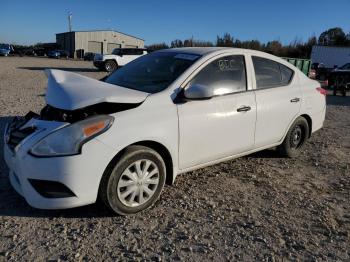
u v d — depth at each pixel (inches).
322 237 142.7
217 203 165.2
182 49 195.6
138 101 150.2
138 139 145.8
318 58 1525.6
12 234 132.9
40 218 144.5
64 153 133.8
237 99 183.5
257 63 200.5
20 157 137.5
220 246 133.1
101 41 3029.0
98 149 136.7
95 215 148.6
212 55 180.7
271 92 203.8
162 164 155.2
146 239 134.6
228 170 206.5
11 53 2449.6
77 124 136.8
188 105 163.3
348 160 239.3
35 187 137.1
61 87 151.8
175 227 143.4
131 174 146.7
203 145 170.9
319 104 238.5
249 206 164.4
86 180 136.3
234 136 184.1
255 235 141.3
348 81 706.2
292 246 135.7
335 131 326.6
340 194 184.1
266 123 200.5
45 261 119.6
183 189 177.6
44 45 3265.3
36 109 354.9
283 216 157.2
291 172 210.4
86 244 129.6
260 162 223.0
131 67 195.8
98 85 156.7
